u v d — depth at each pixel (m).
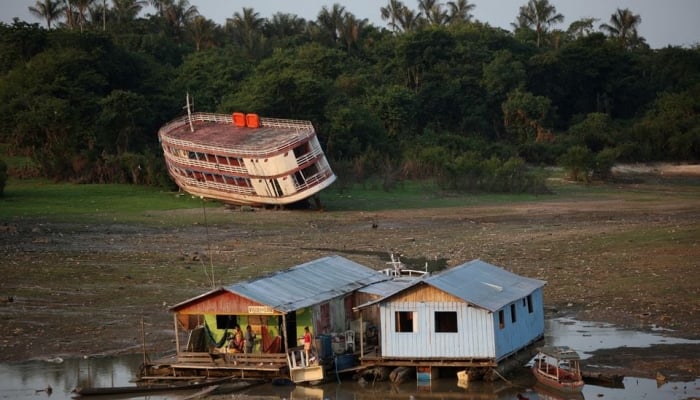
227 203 104.19
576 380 38.69
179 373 42.59
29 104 132.75
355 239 80.94
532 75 187.25
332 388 40.34
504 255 70.50
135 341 48.75
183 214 96.06
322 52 169.00
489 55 187.00
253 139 103.06
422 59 178.75
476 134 169.00
